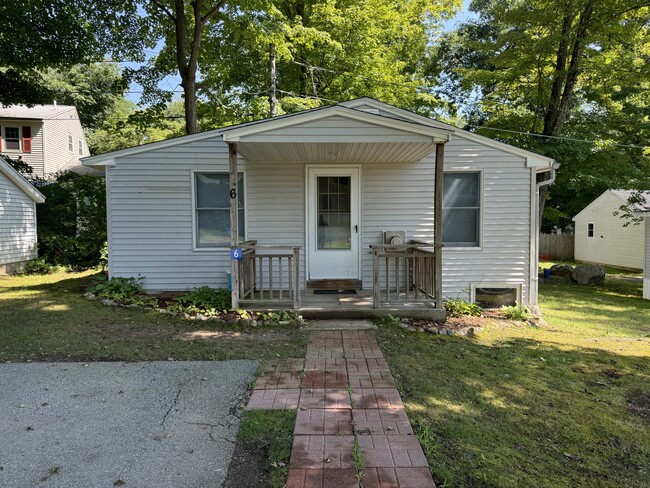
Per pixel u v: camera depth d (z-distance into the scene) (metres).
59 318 5.95
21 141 18.14
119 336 5.14
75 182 13.53
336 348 4.83
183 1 11.23
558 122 12.71
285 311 6.05
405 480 2.36
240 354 4.54
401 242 7.32
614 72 12.10
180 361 4.29
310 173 7.39
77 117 22.08
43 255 12.30
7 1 10.72
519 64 12.75
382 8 14.70
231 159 5.83
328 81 15.66
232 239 5.98
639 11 11.47
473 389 3.80
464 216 7.46
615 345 5.58
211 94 14.51
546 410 3.44
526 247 7.38
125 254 7.43
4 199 11.05
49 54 12.34
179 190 7.38
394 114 7.33
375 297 6.10
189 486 2.35
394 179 7.40
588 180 12.42
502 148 7.27
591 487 2.44
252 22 11.36
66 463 2.54
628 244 17.83
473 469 2.53
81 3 11.59
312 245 7.45
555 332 6.23
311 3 14.55
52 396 3.46
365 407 3.30
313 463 2.52
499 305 7.47
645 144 13.80
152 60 14.07
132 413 3.19
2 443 2.76
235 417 3.14
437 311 6.11
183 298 6.66
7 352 4.50
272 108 13.09
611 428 3.18
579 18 12.07
